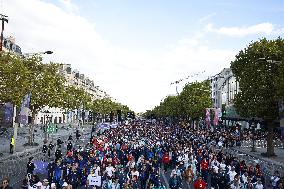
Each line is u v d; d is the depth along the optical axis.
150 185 20.55
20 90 40.81
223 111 78.19
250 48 49.06
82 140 67.06
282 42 48.06
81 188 24.80
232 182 21.14
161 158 33.72
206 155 31.50
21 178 28.78
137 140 42.09
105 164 24.61
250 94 47.56
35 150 47.91
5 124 73.75
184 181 28.59
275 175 23.11
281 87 37.84
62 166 22.61
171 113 139.88
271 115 46.56
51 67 52.91
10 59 41.91
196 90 96.62
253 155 49.59
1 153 40.75
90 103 136.50
